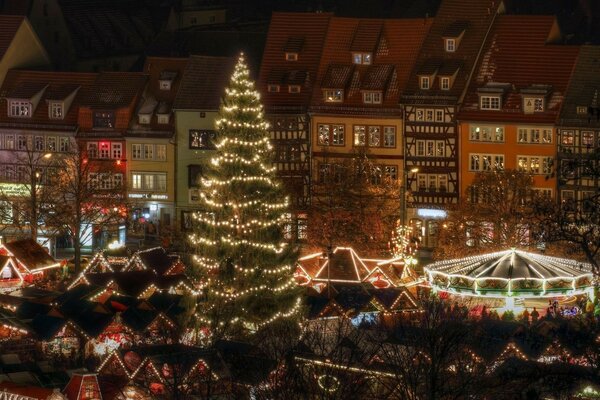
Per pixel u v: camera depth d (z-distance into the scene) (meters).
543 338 82.50
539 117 170.88
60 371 100.88
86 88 187.75
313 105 177.12
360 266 133.50
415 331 91.44
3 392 94.56
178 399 88.56
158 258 135.25
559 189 168.75
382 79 177.38
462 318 99.44
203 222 118.12
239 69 120.00
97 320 114.06
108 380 97.38
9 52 191.88
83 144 184.62
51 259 141.25
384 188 163.38
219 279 115.62
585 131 169.62
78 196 150.12
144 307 114.94
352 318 115.00
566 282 125.25
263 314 115.19
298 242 158.25
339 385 83.75
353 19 182.50
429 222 172.75
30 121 186.00
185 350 96.81
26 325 113.75
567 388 71.38
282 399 85.19
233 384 89.38
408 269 136.38
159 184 182.75
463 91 173.88
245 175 118.19
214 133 181.75
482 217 147.50
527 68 173.38
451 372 84.25
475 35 176.62
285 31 183.12
